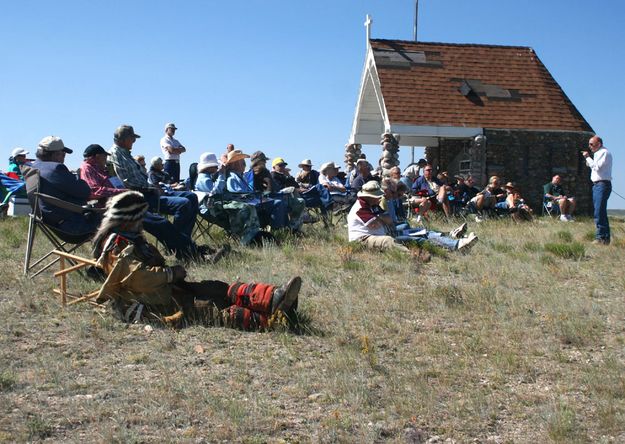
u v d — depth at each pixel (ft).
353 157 92.38
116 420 14.84
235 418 15.10
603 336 22.57
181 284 22.13
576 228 52.13
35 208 26.48
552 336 22.33
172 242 30.63
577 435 15.11
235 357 19.07
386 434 14.94
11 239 34.99
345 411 15.97
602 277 31.86
